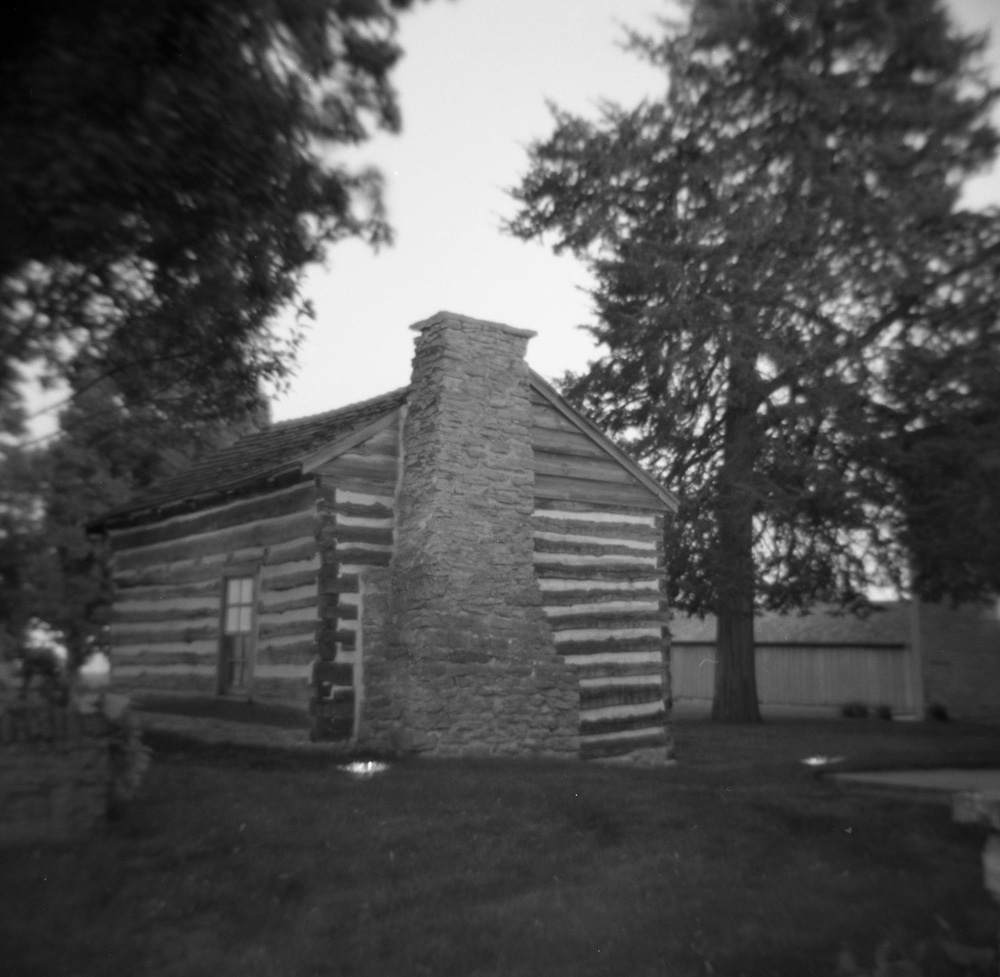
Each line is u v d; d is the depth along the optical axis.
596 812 9.89
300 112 11.24
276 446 19.00
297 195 11.60
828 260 25.89
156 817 8.77
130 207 10.14
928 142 26.41
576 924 6.77
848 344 24.84
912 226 24.86
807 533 25.81
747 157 27.06
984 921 6.73
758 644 43.03
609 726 16.78
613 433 27.53
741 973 6.02
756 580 25.84
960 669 34.56
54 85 9.11
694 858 8.27
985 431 15.04
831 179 25.62
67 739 8.05
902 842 8.61
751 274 25.72
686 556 25.58
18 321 11.30
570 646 16.66
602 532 17.45
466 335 16.23
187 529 18.81
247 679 16.58
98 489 25.70
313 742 14.80
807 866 8.05
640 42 28.22
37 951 5.85
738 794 10.71
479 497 15.89
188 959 5.93
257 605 16.62
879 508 23.88
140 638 19.53
